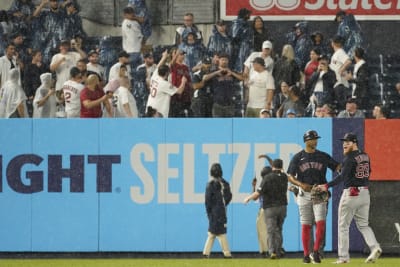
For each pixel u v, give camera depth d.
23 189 66.62
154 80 74.62
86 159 66.56
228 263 60.44
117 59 88.94
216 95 77.50
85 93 69.94
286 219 65.81
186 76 76.88
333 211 65.81
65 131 66.62
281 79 81.44
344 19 88.31
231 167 66.25
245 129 66.25
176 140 66.38
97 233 66.56
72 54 82.19
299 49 87.88
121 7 97.06
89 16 97.06
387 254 66.00
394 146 65.75
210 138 66.38
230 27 93.88
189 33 85.38
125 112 74.62
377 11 95.12
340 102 80.12
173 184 66.44
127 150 66.56
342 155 65.88
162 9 96.38
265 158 66.19
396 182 65.88
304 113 77.31
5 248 66.56
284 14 94.69
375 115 74.81
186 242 66.50
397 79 90.38
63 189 66.56
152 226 66.44
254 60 78.31
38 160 66.62
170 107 75.75
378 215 65.94
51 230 66.56
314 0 94.75
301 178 58.19
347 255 58.53
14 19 88.81
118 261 63.16
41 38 89.19
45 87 76.56
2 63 81.25
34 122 66.56
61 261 63.50
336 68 83.25
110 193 66.56
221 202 63.56
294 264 58.88
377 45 95.12
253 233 65.94
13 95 75.12
